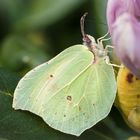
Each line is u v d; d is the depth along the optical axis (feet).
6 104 0.68
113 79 0.67
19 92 0.67
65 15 0.95
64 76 0.68
